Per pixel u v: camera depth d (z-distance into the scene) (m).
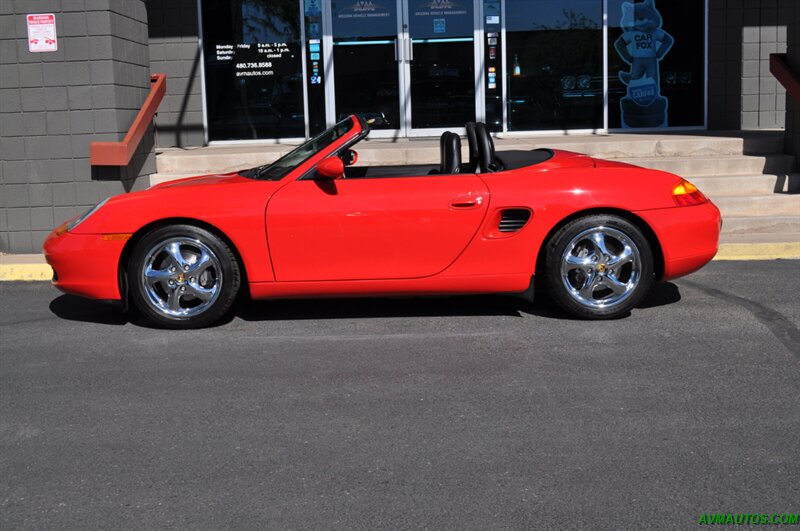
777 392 4.55
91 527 3.35
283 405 4.54
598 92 12.31
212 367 5.18
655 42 12.23
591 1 12.16
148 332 5.96
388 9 12.11
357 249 5.75
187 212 5.72
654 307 6.27
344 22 12.13
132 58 8.98
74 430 4.28
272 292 5.83
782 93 12.31
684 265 5.86
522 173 5.88
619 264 5.79
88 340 5.81
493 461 3.82
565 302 5.84
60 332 6.02
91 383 4.95
